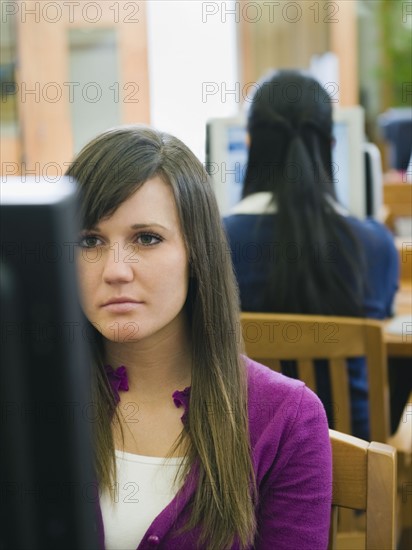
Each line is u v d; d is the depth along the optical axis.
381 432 1.90
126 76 7.12
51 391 0.48
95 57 7.13
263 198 2.08
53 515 0.51
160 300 0.99
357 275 2.05
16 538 0.50
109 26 7.06
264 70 7.27
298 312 2.04
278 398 1.14
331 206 2.07
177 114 7.14
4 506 0.50
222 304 1.09
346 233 2.06
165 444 1.10
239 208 2.11
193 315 1.10
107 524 1.07
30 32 7.03
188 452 1.08
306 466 1.13
